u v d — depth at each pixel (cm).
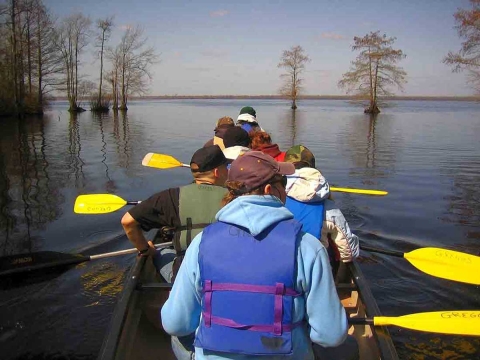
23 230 596
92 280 444
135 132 2123
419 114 4262
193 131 2172
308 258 158
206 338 163
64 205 722
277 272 156
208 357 165
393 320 253
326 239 308
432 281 452
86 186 884
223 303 159
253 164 171
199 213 269
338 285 313
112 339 233
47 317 377
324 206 300
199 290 168
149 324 312
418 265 362
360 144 1659
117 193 826
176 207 271
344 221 307
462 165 1162
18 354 332
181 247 272
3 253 517
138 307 296
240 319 158
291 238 159
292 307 159
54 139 1797
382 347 237
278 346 158
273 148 395
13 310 386
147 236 432
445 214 694
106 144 1625
